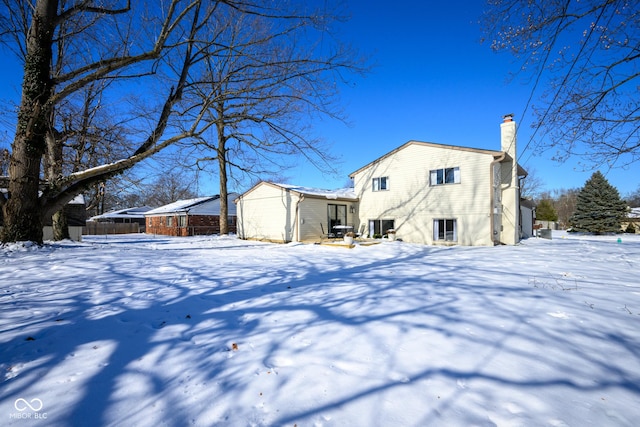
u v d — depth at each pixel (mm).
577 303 4523
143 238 25438
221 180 22250
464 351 3021
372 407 2178
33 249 8773
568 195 66500
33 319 3773
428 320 3852
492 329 3561
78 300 4586
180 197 45562
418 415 2090
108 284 5586
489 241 15148
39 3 9195
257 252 12289
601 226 32656
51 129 12242
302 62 10547
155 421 2035
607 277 6555
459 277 6691
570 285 5754
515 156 16188
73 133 12648
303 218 17797
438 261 9633
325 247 14578
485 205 15336
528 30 6328
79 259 8031
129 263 7852
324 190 22219
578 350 3035
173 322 3807
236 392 2361
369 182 19828
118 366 2723
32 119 9086
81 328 3539
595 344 3164
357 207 20594
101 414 2096
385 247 14320
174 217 31594
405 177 18188
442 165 16781
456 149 16297
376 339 3307
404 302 4645
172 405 2203
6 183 10789
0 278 5863
